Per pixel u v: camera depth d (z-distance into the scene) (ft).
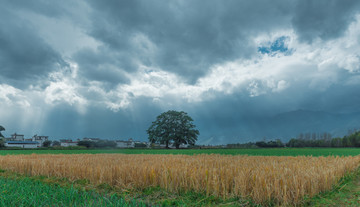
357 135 274.77
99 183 29.32
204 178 25.25
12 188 26.22
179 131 261.03
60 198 21.99
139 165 35.06
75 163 41.27
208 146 274.77
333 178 28.37
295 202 21.12
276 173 25.21
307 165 35.24
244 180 23.36
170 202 22.80
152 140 272.10
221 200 22.85
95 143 244.42
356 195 25.35
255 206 21.30
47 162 41.06
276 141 281.95
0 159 53.26
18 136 368.89
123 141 357.20
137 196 24.84
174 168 28.48
